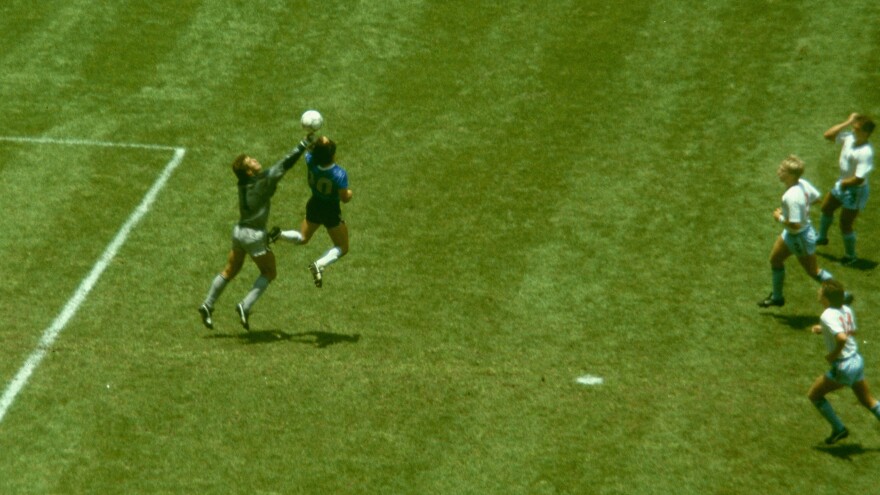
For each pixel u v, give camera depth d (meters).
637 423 55.31
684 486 51.44
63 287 64.81
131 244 68.75
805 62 85.94
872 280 66.62
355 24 90.06
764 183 74.50
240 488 50.94
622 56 86.88
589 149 78.00
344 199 60.72
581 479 51.75
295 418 55.28
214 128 80.00
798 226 60.75
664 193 73.75
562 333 61.84
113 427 54.47
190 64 86.38
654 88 83.81
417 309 63.69
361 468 52.22
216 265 67.12
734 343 61.16
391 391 57.22
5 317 62.16
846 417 55.84
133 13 91.25
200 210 71.94
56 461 52.38
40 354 59.38
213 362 59.09
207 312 60.16
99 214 71.31
